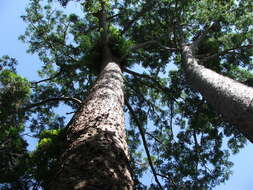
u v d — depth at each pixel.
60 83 12.90
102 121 3.85
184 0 11.07
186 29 13.07
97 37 10.11
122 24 13.70
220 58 11.82
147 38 12.95
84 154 2.82
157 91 12.77
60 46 12.52
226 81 5.72
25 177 5.29
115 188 2.41
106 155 2.82
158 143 12.38
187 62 8.66
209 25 12.05
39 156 5.24
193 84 7.57
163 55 12.84
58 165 2.98
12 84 6.90
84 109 4.56
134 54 12.27
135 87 12.99
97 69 9.58
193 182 10.85
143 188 9.54
